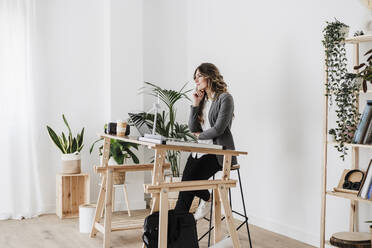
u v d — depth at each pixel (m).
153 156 5.17
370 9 2.96
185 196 2.98
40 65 4.64
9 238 3.61
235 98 4.49
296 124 3.69
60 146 4.48
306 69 3.58
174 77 5.36
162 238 2.50
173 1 5.34
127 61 4.81
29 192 4.40
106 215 3.27
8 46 4.36
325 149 3.02
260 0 4.10
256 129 4.17
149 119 4.70
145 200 5.11
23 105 4.41
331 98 3.16
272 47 3.95
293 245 3.52
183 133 4.78
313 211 3.53
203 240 3.60
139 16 4.86
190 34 5.35
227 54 4.61
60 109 4.74
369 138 2.74
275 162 3.93
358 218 3.14
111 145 4.46
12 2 4.38
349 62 3.18
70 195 4.54
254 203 4.21
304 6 3.60
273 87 3.94
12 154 4.35
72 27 4.79
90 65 4.88
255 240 3.66
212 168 3.05
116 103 4.76
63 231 3.85
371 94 3.05
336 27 2.88
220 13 4.73
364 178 2.80
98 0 4.91
